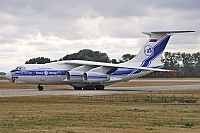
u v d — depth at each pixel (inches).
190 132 1439.5
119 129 1487.5
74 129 1488.7
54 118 1796.3
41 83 3976.4
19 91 3757.4
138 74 4293.8
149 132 1429.6
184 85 5275.6
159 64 4355.3
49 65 4055.1
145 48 4306.1
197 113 1993.1
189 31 4119.1
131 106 2345.0
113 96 3065.9
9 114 1942.7
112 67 4092.0
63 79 4072.3
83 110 2116.1
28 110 2113.7
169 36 4335.6
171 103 2581.2
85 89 4146.2
